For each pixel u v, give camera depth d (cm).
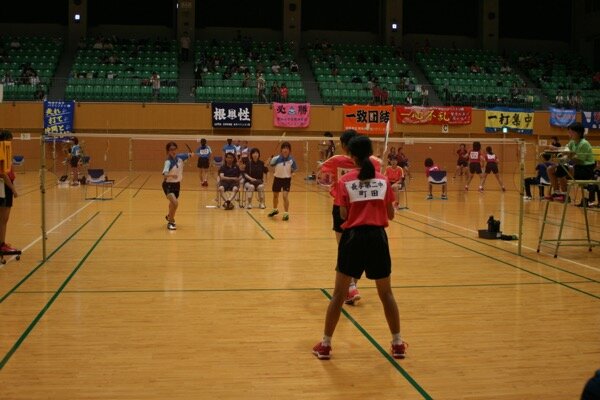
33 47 3131
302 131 2916
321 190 2095
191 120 2855
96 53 3122
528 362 470
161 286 711
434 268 830
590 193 1581
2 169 818
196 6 3462
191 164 2873
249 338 523
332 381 429
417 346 505
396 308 477
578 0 3612
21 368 445
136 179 2461
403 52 3459
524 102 3023
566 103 3058
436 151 2972
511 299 665
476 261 881
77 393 401
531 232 1173
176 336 525
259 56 3278
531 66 3403
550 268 834
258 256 906
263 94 2911
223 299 655
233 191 1528
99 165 2834
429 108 2944
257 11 3516
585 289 712
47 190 1984
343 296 473
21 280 733
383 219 478
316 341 518
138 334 529
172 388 412
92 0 3372
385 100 2964
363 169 481
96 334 528
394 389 416
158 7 3438
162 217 1352
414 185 2380
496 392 412
